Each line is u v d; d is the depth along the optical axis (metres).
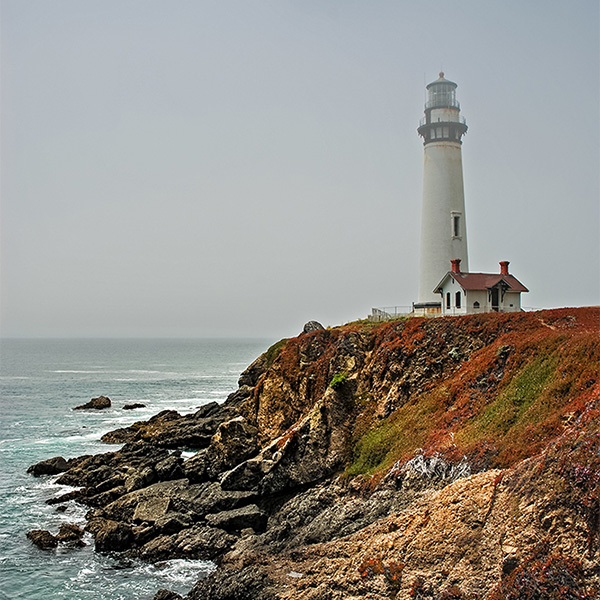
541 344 33.00
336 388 40.97
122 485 44.38
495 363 34.72
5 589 30.19
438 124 63.56
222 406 69.44
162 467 44.19
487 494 23.50
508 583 19.66
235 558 31.20
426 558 22.81
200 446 59.44
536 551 19.80
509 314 40.28
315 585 24.73
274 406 47.56
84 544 35.28
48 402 98.25
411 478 30.55
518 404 30.17
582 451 20.94
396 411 38.81
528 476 22.45
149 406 93.94
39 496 44.91
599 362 28.06
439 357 40.09
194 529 35.28
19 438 67.12
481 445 28.62
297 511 34.78
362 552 25.16
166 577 31.25
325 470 37.38
